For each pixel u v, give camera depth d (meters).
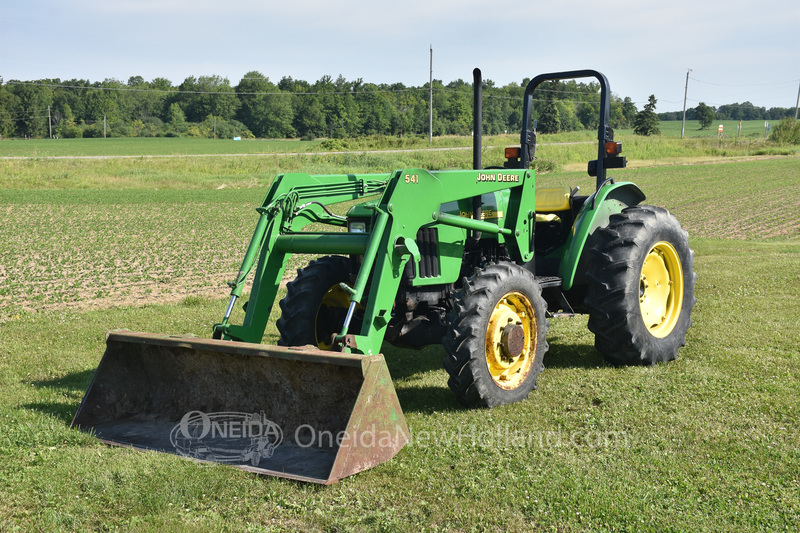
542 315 5.32
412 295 5.41
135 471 3.92
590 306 5.84
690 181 33.06
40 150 75.38
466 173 5.21
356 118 111.56
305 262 13.60
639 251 5.80
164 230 19.84
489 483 3.71
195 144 92.88
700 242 14.98
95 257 15.03
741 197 25.72
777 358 5.80
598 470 3.84
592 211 5.96
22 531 3.35
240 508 3.55
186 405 4.78
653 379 5.47
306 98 115.25
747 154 56.38
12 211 25.30
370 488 3.72
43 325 8.23
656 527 3.23
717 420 4.50
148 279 12.30
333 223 5.85
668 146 58.09
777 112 194.25
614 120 103.38
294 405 4.37
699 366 5.79
